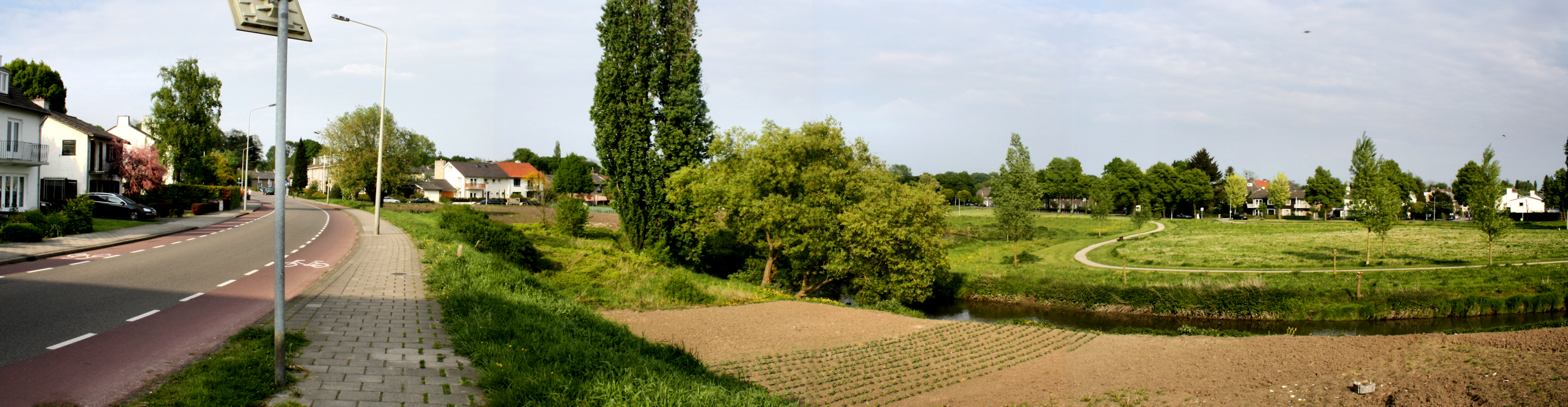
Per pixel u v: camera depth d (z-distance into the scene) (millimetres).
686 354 12141
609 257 27062
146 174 43562
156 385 6109
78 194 37719
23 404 5430
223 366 6488
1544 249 35969
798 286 29109
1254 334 21938
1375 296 25359
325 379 6695
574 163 109688
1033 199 38250
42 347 7434
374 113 72875
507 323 9438
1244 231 59562
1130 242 50188
